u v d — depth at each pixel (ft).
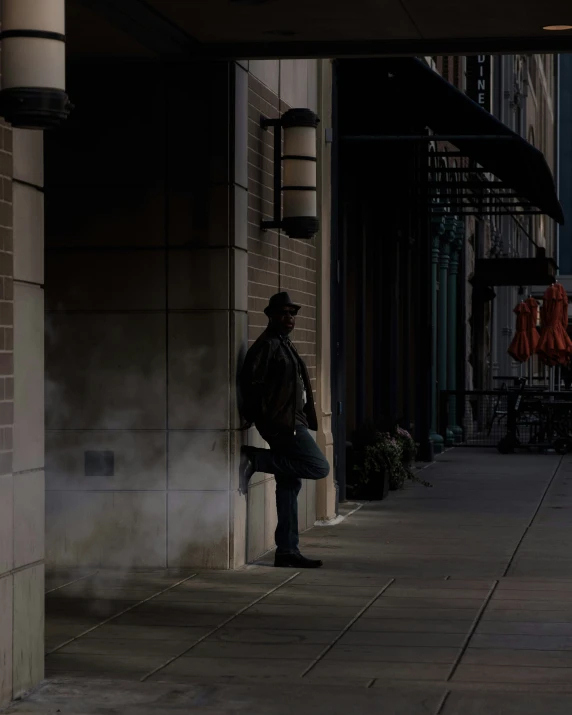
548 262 101.50
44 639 24.89
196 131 34.35
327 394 45.29
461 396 95.50
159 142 34.50
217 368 34.30
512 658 24.41
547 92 212.43
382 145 58.95
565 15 30.81
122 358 34.65
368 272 63.26
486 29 32.30
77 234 34.81
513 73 138.62
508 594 31.04
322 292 45.19
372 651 25.04
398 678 22.93
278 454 34.76
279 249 39.83
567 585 32.27
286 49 33.94
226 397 34.27
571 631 26.78
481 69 98.73
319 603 29.86
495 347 132.36
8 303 21.44
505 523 44.83
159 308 34.50
